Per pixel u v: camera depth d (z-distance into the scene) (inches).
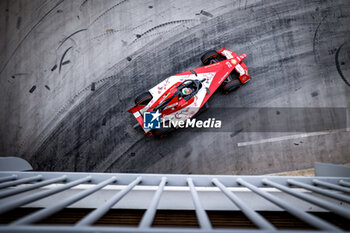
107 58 179.6
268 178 57.0
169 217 57.1
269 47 176.2
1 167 82.0
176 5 184.4
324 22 178.7
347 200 35.2
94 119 170.7
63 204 31.8
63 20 186.7
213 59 167.6
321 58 174.6
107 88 175.3
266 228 24.6
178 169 160.9
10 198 56.7
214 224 53.6
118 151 165.0
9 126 172.7
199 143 163.5
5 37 186.1
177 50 178.5
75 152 166.6
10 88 178.7
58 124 171.3
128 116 169.8
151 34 181.6
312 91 170.1
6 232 22.3
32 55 182.7
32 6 188.7
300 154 161.2
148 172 161.0
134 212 57.4
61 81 178.1
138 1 186.1
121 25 183.8
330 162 159.6
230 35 178.9
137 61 178.2
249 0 182.7
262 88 170.4
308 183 56.1
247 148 162.6
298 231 23.4
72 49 182.2
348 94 169.9
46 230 22.7
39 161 166.6
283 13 180.5
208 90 144.6
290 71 172.9
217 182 52.8
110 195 57.3
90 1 187.9
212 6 183.0
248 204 57.1
